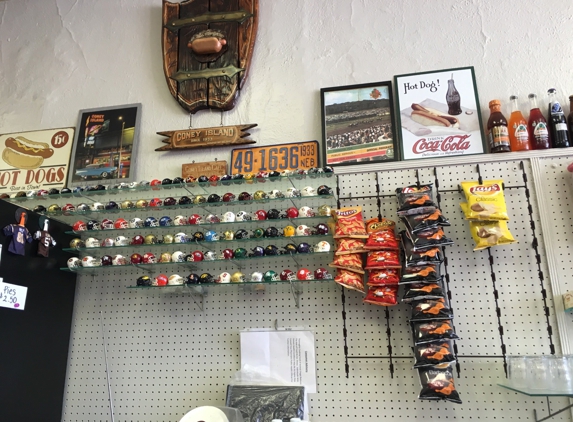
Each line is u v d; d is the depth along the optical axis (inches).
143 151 94.6
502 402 68.7
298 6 97.9
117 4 105.7
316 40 95.3
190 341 79.1
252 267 80.4
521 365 63.4
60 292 80.7
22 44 106.9
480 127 82.9
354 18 95.3
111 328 82.1
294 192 77.7
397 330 73.5
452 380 66.3
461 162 79.3
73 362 81.4
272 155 89.1
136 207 82.6
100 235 86.8
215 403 75.5
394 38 92.6
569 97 82.4
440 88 86.9
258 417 68.7
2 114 102.3
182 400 76.7
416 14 93.2
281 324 76.9
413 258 70.7
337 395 72.6
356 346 74.0
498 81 86.9
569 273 72.1
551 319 70.7
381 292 71.5
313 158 87.3
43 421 74.2
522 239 74.4
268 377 74.2
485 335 71.5
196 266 81.9
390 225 75.7
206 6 98.7
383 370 72.5
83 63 103.0
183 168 90.4
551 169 76.9
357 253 74.8
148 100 98.0
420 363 67.3
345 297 76.2
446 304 70.2
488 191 74.0
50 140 98.2
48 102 101.6
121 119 96.8
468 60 88.9
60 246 81.9
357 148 85.8
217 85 94.1
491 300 72.6
